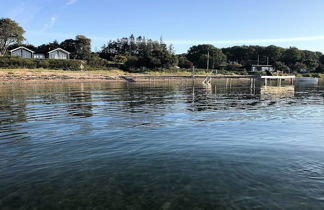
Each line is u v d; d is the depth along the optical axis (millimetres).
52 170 7723
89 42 101688
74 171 7641
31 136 11492
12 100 24500
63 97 27500
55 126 13469
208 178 7141
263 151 9398
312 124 14070
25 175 7391
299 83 66562
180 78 73000
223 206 5844
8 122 14484
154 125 13648
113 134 11773
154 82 62719
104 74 72812
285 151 9438
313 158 8727
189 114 17141
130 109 19312
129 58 95375
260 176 7297
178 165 8039
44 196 6270
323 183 6914
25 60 69188
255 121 14805
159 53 92625
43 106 20688
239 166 7977
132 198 6168
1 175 7395
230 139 10977
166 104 22297
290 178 7188
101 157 8773
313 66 131000
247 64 133750
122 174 7418
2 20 84938
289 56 139250
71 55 95562
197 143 10352
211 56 125688
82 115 16719
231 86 50500
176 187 6652
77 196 6266
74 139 10984
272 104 22766
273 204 5922
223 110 18969
